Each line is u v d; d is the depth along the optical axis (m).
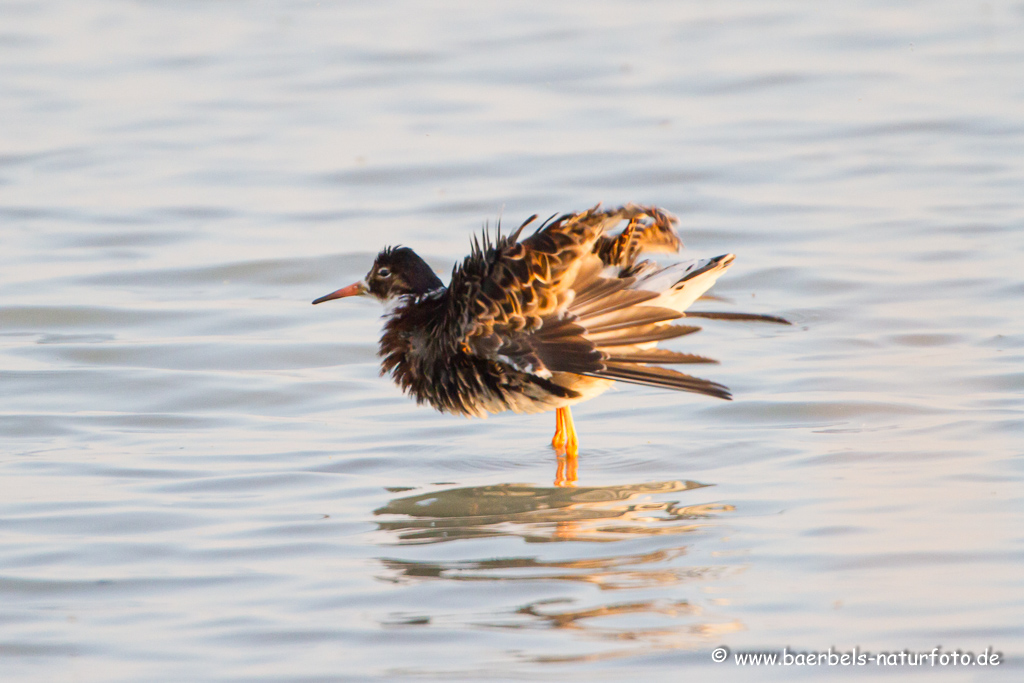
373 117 25.80
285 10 33.84
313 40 30.86
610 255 11.89
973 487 10.79
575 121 25.25
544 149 23.72
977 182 21.22
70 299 17.62
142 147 24.33
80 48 30.36
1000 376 14.01
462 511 10.79
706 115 25.36
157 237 20.19
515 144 24.05
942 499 10.53
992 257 18.08
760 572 9.16
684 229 19.86
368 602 8.86
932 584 8.85
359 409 14.16
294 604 8.87
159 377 15.02
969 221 19.52
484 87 27.41
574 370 10.84
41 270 18.78
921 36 29.61
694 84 27.06
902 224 19.58
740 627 8.31
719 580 9.04
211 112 26.22
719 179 21.97
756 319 11.68
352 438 13.11
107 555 9.84
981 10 31.39
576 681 7.70
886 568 9.13
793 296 17.28
